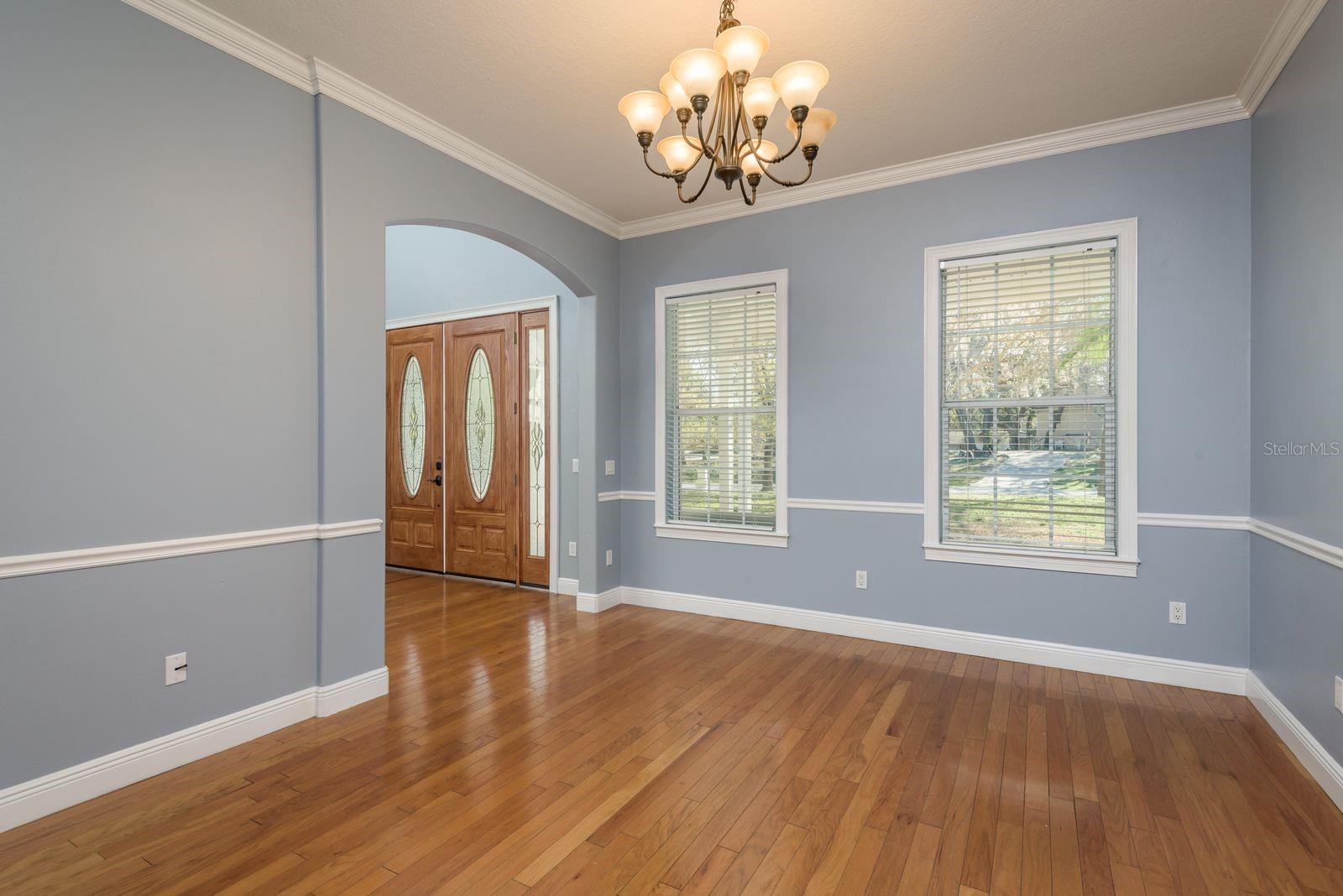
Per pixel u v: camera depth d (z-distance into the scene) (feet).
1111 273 10.73
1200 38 8.19
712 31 8.09
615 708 9.44
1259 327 9.29
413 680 10.57
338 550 9.28
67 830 6.38
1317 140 7.30
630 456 15.46
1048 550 11.07
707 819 6.66
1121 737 8.47
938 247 11.87
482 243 17.75
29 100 6.44
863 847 6.20
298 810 6.78
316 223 9.06
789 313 13.35
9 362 6.33
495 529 17.78
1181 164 10.11
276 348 8.60
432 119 10.37
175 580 7.61
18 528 6.39
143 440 7.30
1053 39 8.23
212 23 7.78
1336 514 6.82
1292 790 7.14
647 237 15.08
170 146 7.53
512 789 7.23
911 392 12.16
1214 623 9.96
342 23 7.97
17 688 6.40
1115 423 10.69
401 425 19.47
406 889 5.60
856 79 9.15
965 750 8.14
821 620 13.08
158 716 7.45
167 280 7.51
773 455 13.69
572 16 7.80
